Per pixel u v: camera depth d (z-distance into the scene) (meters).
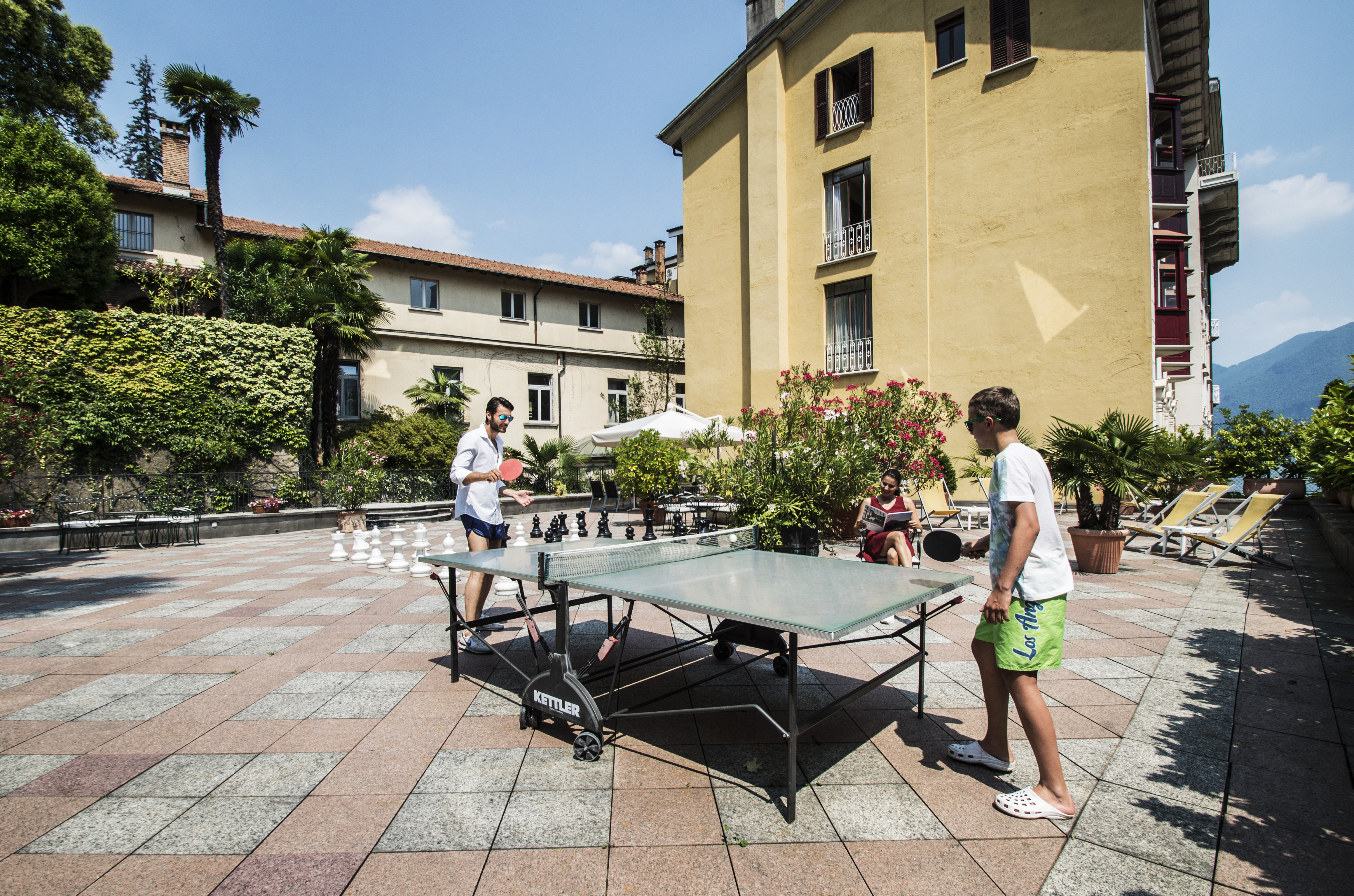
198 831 2.47
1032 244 12.23
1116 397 11.25
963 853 2.32
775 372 16.17
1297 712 3.43
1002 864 2.25
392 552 10.45
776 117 16.12
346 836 2.44
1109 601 5.89
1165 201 14.54
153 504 13.51
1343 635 4.70
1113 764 2.96
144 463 14.13
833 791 2.76
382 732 3.38
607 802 2.68
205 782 2.86
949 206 13.41
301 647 4.89
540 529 10.83
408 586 7.27
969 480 13.16
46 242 14.37
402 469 18.50
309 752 3.15
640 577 3.38
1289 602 5.71
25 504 12.48
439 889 2.12
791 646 2.51
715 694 3.87
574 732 3.40
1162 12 14.05
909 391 13.84
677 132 19.06
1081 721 3.42
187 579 8.02
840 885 2.14
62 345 13.45
